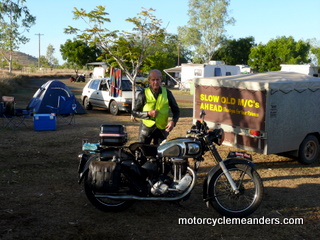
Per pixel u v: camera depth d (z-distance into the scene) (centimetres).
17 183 574
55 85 1398
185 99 2425
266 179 627
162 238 396
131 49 1327
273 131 670
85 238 391
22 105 1719
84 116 1427
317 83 722
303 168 707
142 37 1309
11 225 418
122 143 463
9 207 473
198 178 623
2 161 702
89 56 5825
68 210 470
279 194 548
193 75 3359
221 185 544
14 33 4119
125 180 447
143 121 522
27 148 823
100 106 1582
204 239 396
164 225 431
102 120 1322
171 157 441
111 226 424
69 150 814
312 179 631
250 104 689
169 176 457
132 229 417
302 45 4891
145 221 441
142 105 514
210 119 779
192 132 455
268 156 798
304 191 563
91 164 434
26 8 1872
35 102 1389
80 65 5881
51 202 496
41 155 761
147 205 492
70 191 543
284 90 673
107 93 1533
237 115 717
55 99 1391
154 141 533
